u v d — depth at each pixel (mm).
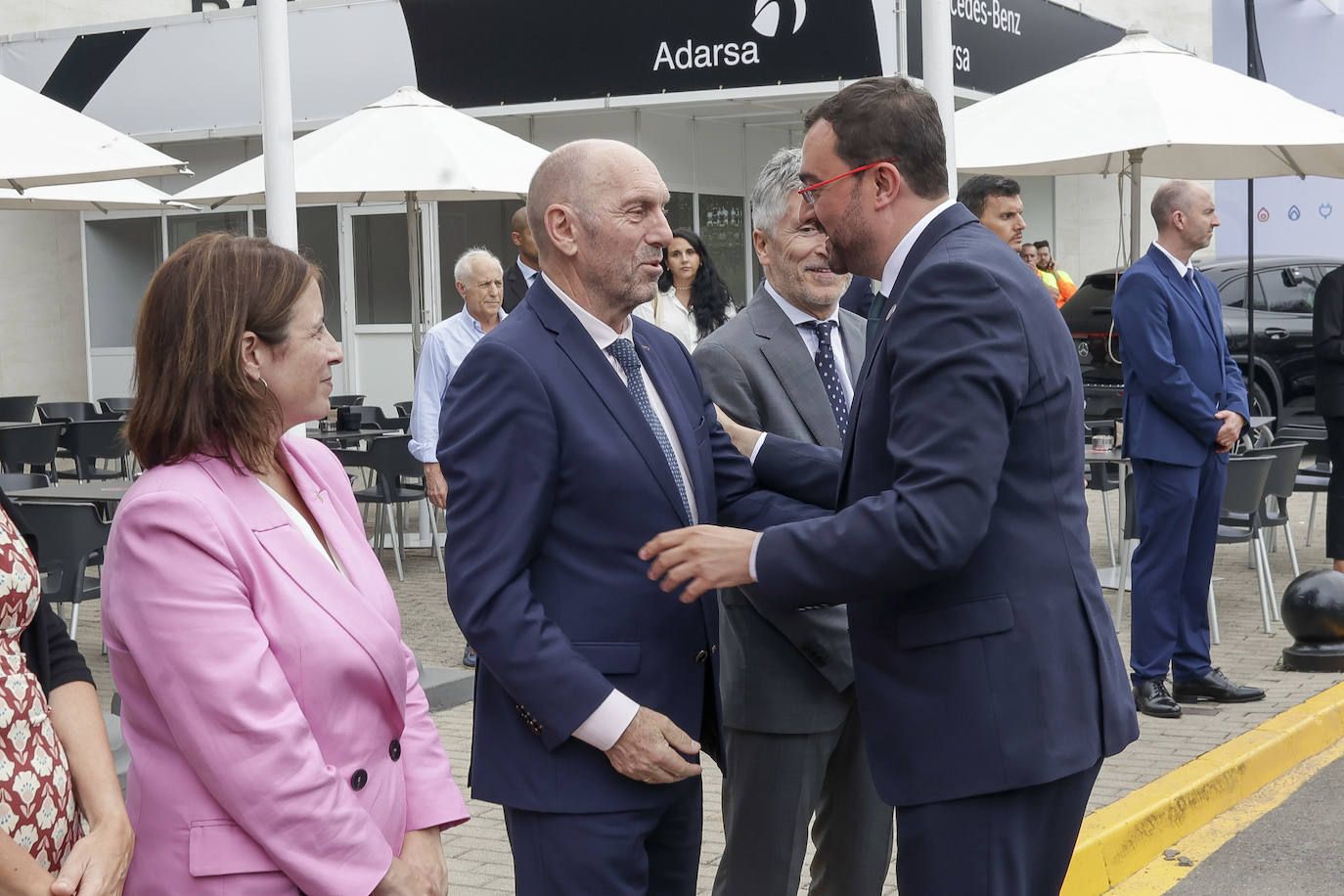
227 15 14750
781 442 3041
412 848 2322
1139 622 6094
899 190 2535
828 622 3109
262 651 2084
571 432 2490
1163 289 5918
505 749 2576
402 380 15297
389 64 14031
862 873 3393
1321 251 14414
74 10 17875
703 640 2646
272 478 2299
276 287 2205
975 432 2307
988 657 2412
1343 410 8016
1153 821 4766
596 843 2506
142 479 2164
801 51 12234
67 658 2277
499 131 8719
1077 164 8219
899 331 2396
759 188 3324
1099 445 8266
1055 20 14586
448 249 15008
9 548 2105
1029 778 2404
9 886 1952
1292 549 9469
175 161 7086
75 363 18078
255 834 2047
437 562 9992
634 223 2549
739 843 3238
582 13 13047
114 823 2098
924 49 6945
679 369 2838
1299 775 5621
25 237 17922
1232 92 6855
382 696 2260
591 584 2520
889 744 2514
